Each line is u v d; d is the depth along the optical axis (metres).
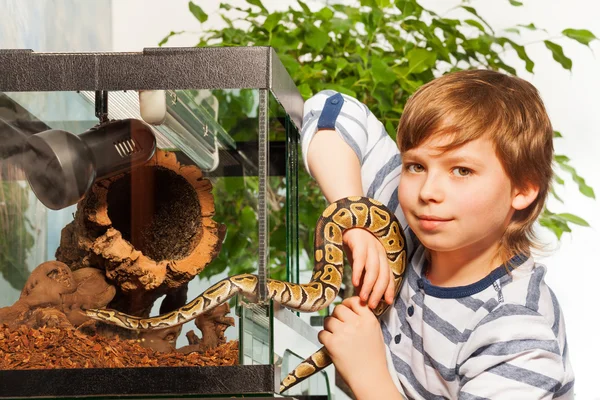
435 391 1.37
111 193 1.26
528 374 1.27
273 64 1.24
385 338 1.42
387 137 1.58
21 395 1.21
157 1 2.49
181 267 1.24
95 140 1.24
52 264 1.25
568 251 2.47
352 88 1.94
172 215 1.26
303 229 1.54
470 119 1.28
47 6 1.75
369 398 1.32
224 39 2.01
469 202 1.28
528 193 1.33
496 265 1.36
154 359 1.21
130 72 1.22
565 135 2.52
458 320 1.35
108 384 1.21
